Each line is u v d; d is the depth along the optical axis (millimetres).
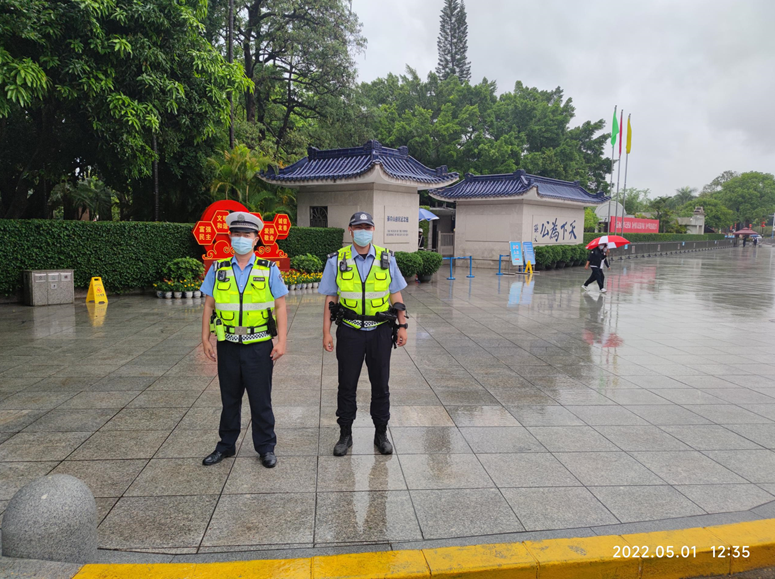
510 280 17656
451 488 3395
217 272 3566
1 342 7371
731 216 80250
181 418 4547
